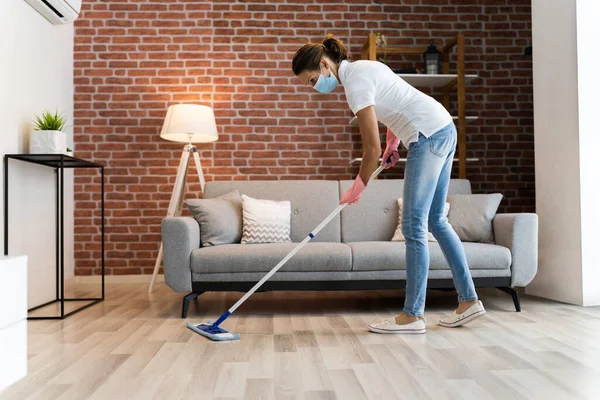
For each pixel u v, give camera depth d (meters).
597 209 3.26
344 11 4.67
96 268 4.53
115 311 3.26
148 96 4.59
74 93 4.55
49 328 2.76
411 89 2.51
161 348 2.30
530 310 3.15
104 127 4.56
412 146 2.51
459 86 4.26
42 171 3.70
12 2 3.31
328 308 3.35
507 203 4.69
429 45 4.38
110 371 1.95
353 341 2.40
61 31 4.25
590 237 3.25
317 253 3.07
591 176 3.25
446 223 2.67
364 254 3.08
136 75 4.59
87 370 1.97
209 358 2.13
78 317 3.06
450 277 3.11
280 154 4.62
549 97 3.54
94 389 1.74
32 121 3.61
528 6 4.72
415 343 2.34
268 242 3.52
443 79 4.33
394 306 3.42
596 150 3.26
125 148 4.57
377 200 3.81
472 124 4.69
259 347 2.31
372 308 3.34
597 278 3.26
